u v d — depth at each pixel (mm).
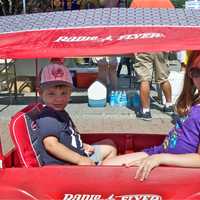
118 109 7301
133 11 2891
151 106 7434
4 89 8523
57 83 2904
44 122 2873
